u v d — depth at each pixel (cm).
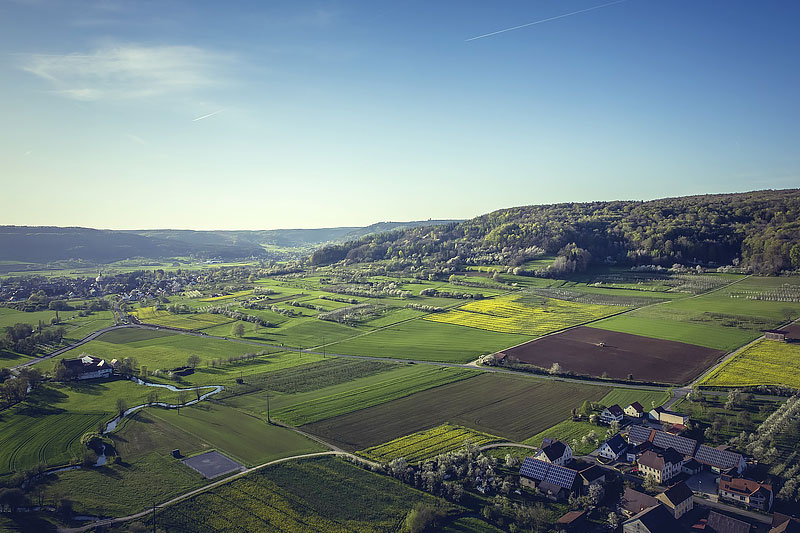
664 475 10538
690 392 14762
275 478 10788
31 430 13612
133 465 11556
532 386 16162
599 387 15888
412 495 10100
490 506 9625
